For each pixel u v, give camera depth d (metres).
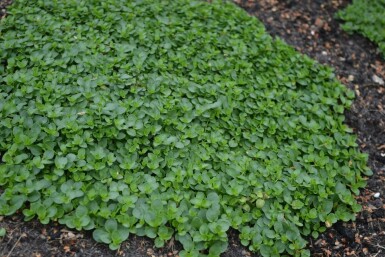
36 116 0.97
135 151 0.97
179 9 1.30
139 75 1.10
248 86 1.16
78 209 0.87
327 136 1.12
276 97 1.16
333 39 1.43
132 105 1.03
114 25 1.20
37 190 0.88
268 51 1.26
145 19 1.23
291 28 1.43
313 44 1.40
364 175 1.11
